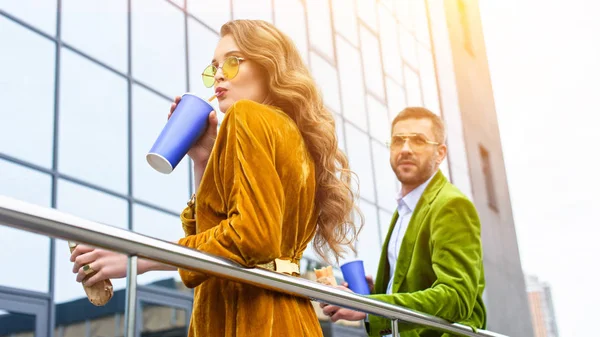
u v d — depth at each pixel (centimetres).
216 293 124
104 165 525
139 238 100
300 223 131
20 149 480
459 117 939
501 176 970
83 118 521
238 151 121
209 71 145
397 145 241
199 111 140
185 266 107
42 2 515
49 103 503
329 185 141
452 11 988
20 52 495
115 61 549
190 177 579
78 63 527
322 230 143
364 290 214
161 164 135
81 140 516
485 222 914
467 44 992
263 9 674
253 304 119
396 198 240
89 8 541
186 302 578
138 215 536
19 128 483
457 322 190
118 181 531
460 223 205
